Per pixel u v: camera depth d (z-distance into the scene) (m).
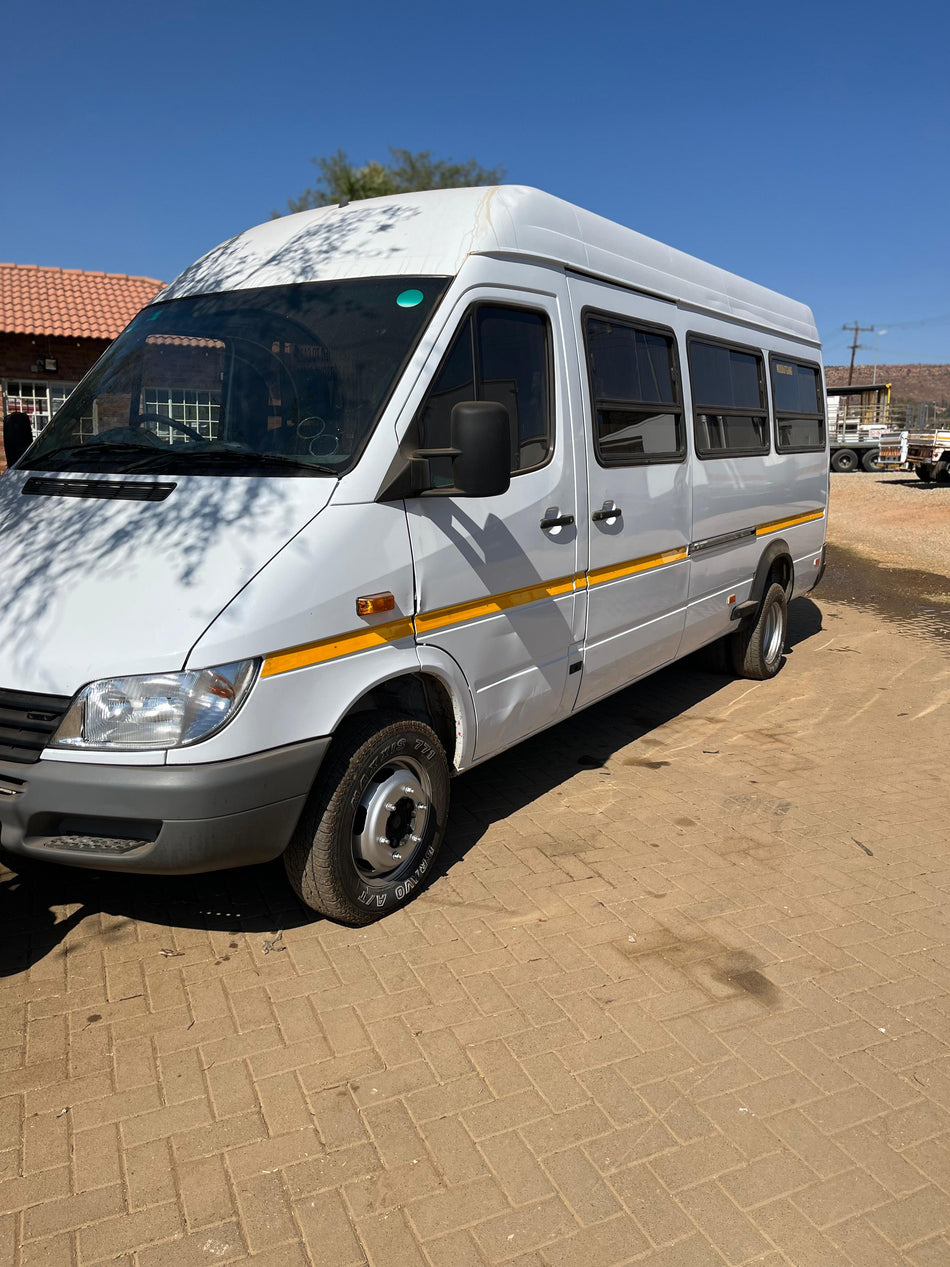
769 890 4.27
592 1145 2.78
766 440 7.31
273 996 3.43
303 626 3.32
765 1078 3.06
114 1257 2.40
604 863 4.50
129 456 3.87
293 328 4.03
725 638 7.71
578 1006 3.41
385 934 3.84
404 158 32.47
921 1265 2.41
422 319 3.90
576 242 4.90
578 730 6.53
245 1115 2.88
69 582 3.35
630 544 5.29
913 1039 3.27
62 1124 2.83
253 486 3.53
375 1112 2.89
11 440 4.85
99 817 3.17
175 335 4.26
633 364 5.36
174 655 3.10
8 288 22.25
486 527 4.11
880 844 4.77
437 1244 2.45
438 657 3.92
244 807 3.21
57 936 3.79
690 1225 2.51
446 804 4.14
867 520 22.50
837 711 7.04
